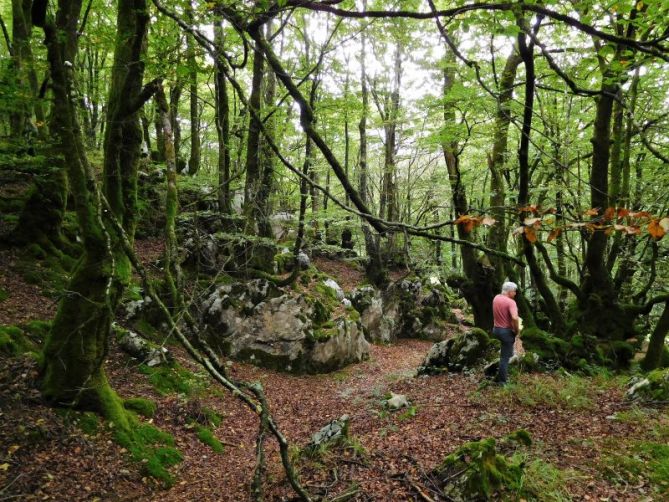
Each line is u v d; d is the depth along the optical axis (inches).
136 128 230.1
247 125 319.6
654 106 404.5
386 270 676.7
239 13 115.2
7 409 197.5
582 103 418.9
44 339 265.4
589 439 202.8
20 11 384.2
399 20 311.1
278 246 427.2
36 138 410.9
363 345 504.7
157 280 383.9
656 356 338.6
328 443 212.2
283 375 406.9
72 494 174.7
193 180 477.1
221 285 418.0
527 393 266.1
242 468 223.1
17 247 347.6
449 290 915.4
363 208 113.3
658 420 213.6
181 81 214.7
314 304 455.2
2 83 268.7
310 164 475.5
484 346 380.8
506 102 351.9
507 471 169.5
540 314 485.4
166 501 191.0
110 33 295.7
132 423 231.9
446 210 785.6
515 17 117.6
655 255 375.6
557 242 496.4
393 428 245.6
